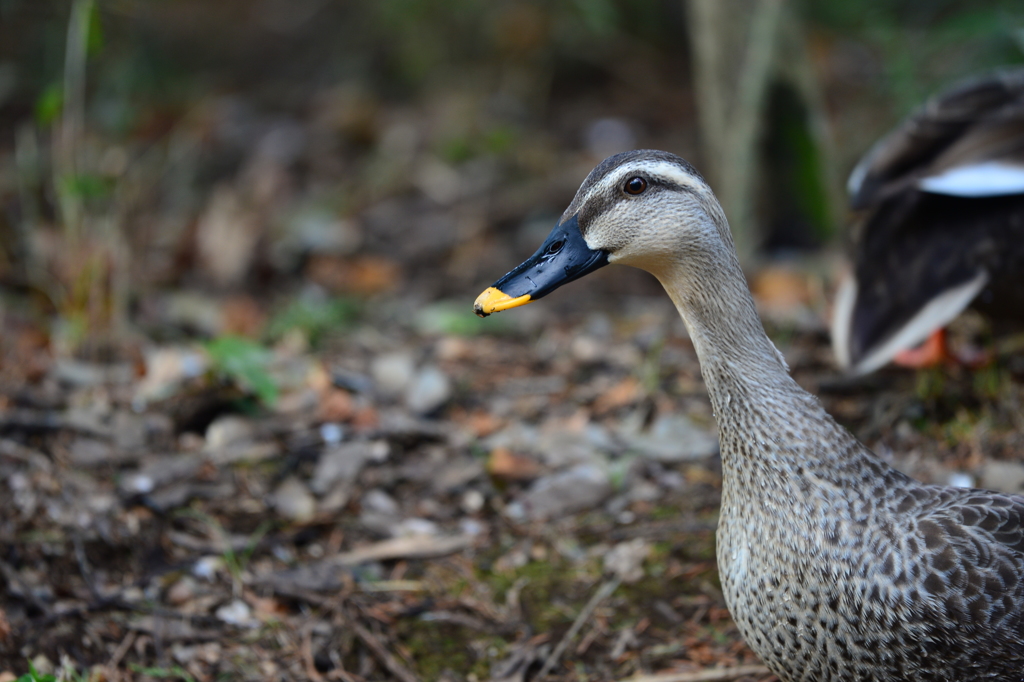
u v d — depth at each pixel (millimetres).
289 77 17375
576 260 4828
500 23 16406
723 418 4762
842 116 13742
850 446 4676
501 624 6188
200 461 7586
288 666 5883
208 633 6094
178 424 8039
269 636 6109
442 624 6219
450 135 14938
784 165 11422
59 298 9906
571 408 8484
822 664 4613
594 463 7613
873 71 14695
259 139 15328
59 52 14727
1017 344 8531
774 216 11516
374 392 8695
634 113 15648
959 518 4484
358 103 15781
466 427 8297
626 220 4723
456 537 6973
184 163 14438
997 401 7723
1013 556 4383
